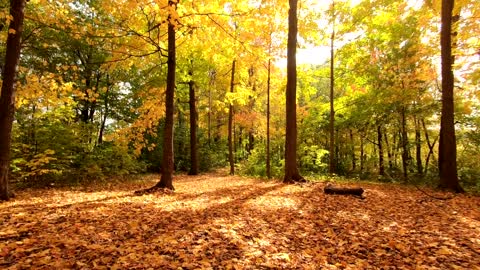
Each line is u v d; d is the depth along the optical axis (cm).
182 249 416
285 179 1177
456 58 1162
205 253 407
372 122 1775
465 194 916
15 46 749
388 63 1523
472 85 1112
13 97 754
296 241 483
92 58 1909
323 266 387
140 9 873
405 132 1594
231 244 447
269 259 400
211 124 2950
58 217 551
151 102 1078
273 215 634
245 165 2117
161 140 2150
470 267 386
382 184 1198
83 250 394
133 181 1363
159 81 1441
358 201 786
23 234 446
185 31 929
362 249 450
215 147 2619
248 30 898
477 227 554
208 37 955
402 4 1373
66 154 1110
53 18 889
